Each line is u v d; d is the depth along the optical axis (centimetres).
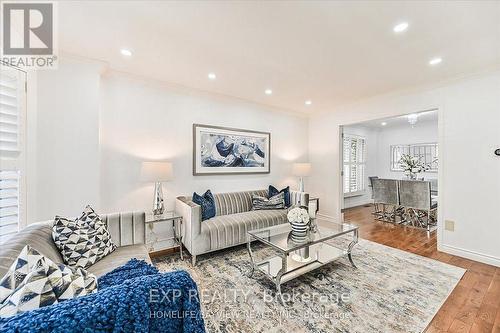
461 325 163
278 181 456
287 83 314
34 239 134
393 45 213
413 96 336
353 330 158
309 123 509
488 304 187
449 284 218
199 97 352
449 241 296
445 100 303
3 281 80
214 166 363
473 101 279
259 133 421
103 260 169
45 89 220
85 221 175
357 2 156
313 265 230
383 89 338
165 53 231
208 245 271
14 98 187
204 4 159
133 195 294
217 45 215
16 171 190
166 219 272
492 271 246
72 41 207
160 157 315
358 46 215
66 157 230
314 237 235
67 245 152
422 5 159
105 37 201
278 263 237
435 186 549
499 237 261
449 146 298
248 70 272
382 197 474
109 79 276
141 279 85
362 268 251
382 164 691
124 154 287
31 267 85
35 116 210
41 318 62
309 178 506
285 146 468
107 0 155
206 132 355
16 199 190
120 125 284
